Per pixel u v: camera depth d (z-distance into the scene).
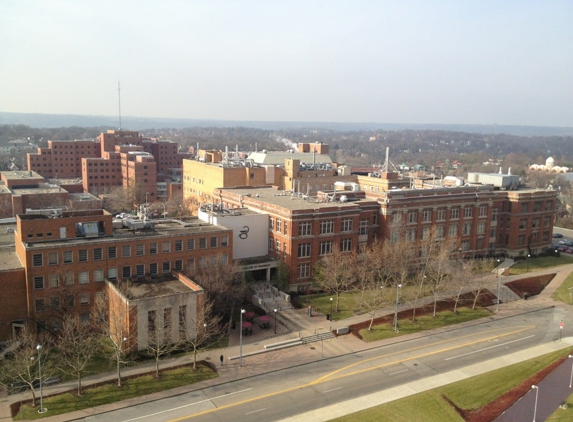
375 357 81.06
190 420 62.09
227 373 74.62
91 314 87.38
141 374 72.81
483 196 138.50
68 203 176.00
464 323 96.75
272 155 199.38
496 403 66.94
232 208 128.25
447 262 109.75
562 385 71.94
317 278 107.50
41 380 64.56
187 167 193.38
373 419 62.81
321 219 110.50
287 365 77.62
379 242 120.19
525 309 105.75
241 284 100.06
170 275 94.75
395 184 166.62
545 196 148.62
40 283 84.00
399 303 103.94
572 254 152.25
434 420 62.81
